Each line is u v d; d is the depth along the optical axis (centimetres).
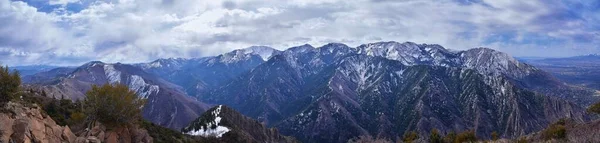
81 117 6003
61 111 6575
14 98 5003
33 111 4456
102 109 5794
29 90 7225
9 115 4022
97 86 6034
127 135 5997
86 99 6188
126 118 6003
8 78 4850
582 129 9000
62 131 4600
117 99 5891
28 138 3912
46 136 4238
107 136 5525
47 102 6738
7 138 3684
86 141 4753
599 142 7481
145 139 6444
